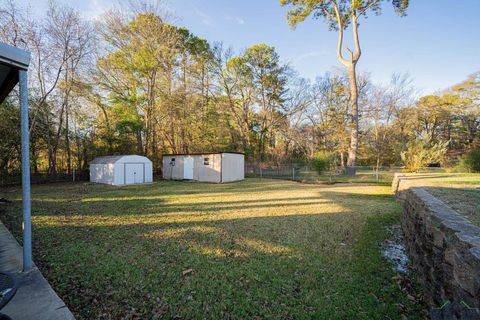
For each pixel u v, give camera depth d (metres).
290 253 3.25
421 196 3.30
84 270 2.69
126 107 16.03
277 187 11.12
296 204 6.70
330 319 1.95
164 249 3.35
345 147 17.05
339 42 16.91
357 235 4.07
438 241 2.06
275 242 3.67
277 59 20.45
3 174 11.67
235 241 3.70
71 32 12.64
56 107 13.41
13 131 11.62
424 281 2.39
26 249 2.54
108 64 15.17
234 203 6.88
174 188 10.77
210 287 2.39
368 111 22.62
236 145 21.16
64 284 2.38
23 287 2.20
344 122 17.05
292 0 15.62
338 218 5.13
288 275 2.65
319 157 13.43
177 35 16.41
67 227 4.40
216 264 2.89
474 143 18.12
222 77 20.41
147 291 2.30
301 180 14.14
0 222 4.49
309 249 3.40
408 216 3.86
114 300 2.15
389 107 23.48
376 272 2.77
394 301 2.21
